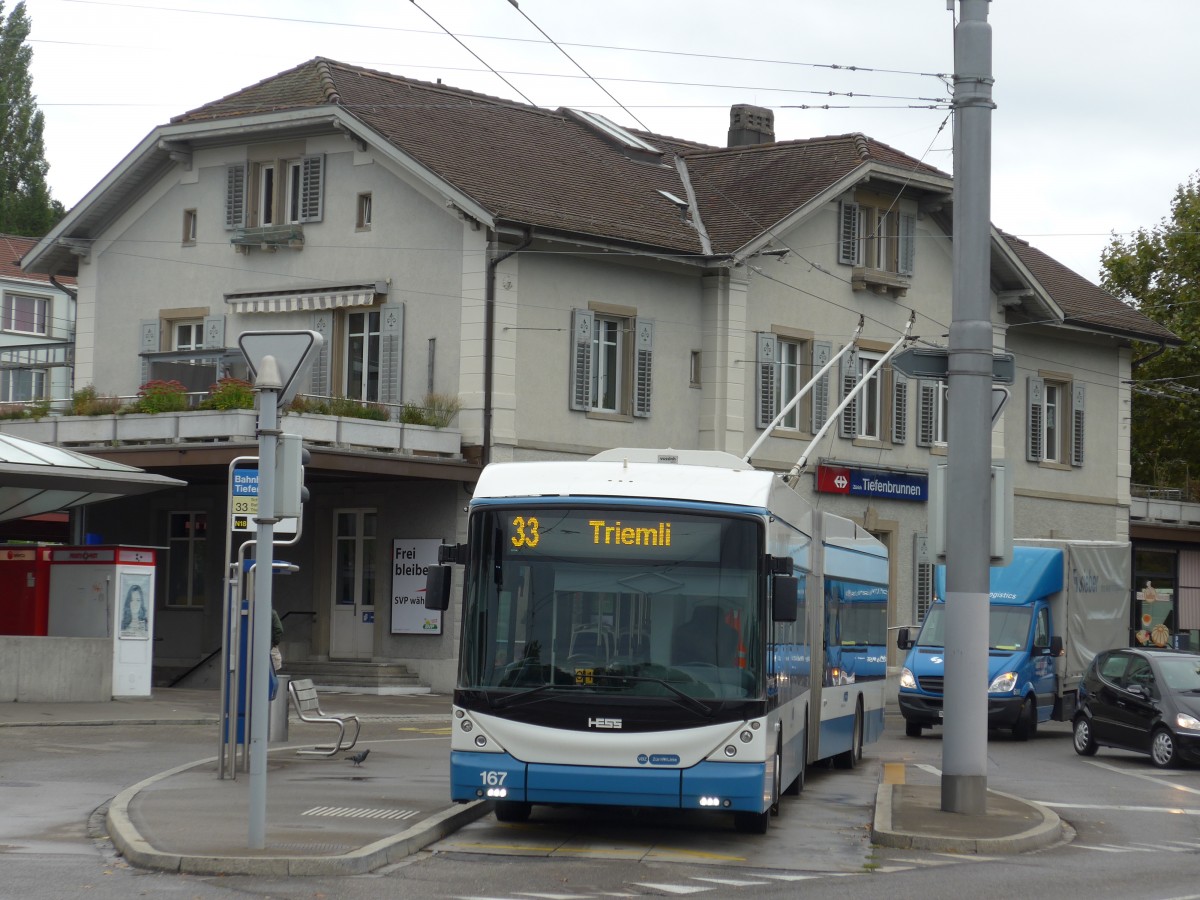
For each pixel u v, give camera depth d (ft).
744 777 42.60
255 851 38.91
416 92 116.78
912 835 45.98
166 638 113.39
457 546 45.47
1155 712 77.25
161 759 60.75
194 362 111.14
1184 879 41.50
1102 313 146.00
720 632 43.39
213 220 115.75
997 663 93.04
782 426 118.83
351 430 96.58
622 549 43.93
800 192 119.55
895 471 126.62
